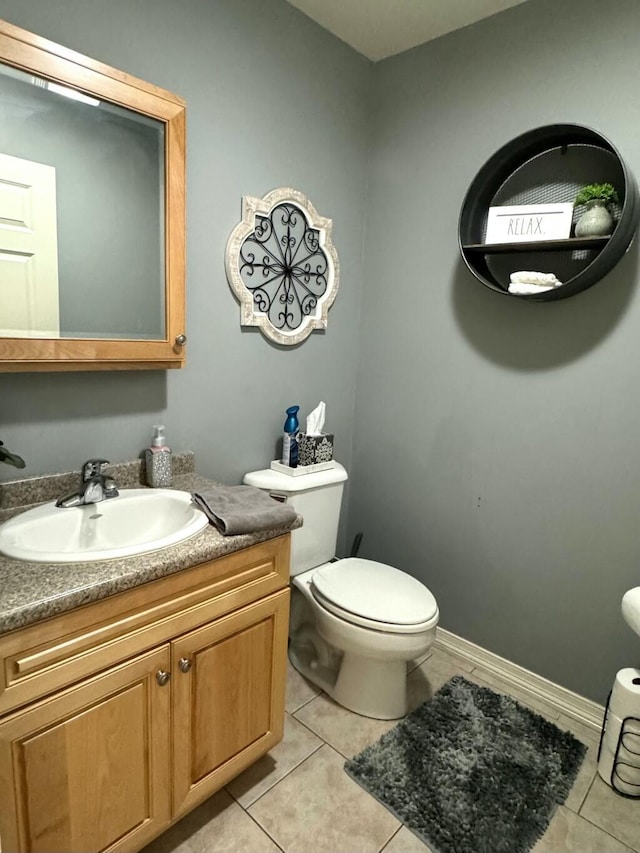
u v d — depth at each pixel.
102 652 1.04
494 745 1.67
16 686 0.93
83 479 1.39
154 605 1.12
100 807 1.09
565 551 1.82
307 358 2.11
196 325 1.69
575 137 1.64
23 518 1.24
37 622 0.93
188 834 1.34
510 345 1.87
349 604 1.67
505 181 1.82
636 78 1.52
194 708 1.25
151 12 1.42
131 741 1.12
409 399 2.19
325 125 1.98
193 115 1.56
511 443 1.91
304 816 1.40
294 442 1.94
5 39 1.10
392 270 2.19
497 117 1.81
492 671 2.05
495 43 1.79
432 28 1.89
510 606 1.98
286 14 1.77
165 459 1.55
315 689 1.91
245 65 1.67
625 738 1.48
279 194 1.83
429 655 2.17
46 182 1.27
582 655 1.82
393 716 1.76
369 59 2.11
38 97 1.21
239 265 1.76
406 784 1.50
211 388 1.77
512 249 1.76
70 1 1.26
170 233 1.42
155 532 1.45
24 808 0.98
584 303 1.68
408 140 2.07
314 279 2.05
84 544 1.33
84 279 1.35
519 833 1.37
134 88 1.29
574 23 1.61
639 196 1.54
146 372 1.58
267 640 1.41
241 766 1.40
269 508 1.36
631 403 1.62
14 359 1.19
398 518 2.30
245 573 1.31
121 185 1.37
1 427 1.31
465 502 2.06
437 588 2.20
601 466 1.70
